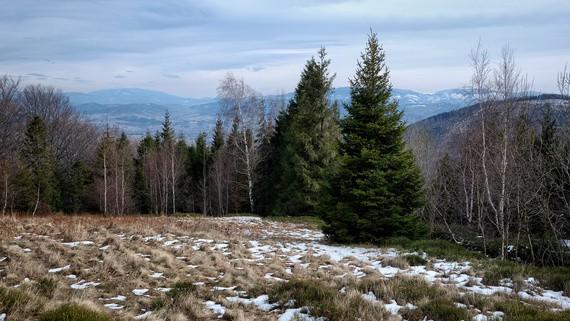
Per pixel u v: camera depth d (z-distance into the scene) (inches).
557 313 278.8
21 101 2139.5
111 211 1808.6
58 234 582.2
